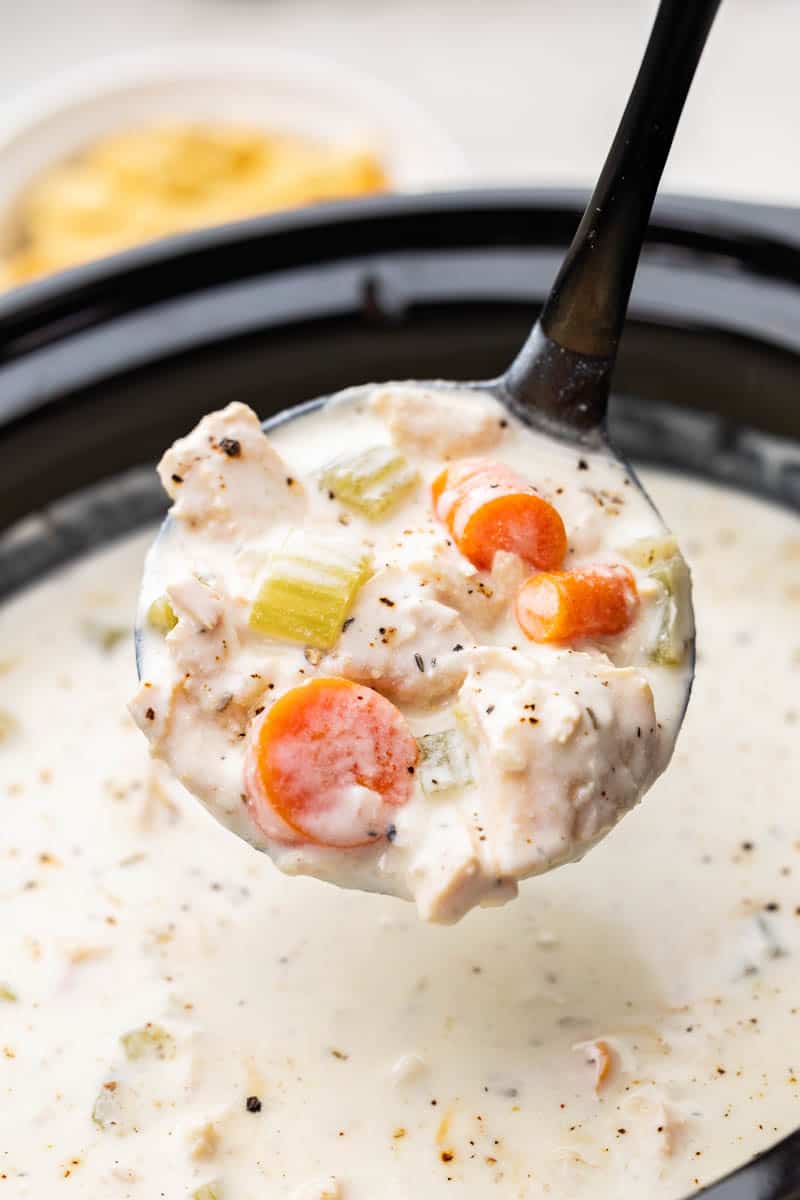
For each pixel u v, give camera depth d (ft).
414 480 1.38
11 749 1.63
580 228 1.35
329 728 1.26
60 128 2.49
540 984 1.45
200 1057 1.42
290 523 1.36
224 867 1.52
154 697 1.29
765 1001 1.44
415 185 2.44
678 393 1.78
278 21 2.98
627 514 1.38
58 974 1.47
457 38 2.96
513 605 1.33
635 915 1.49
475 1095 1.39
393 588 1.32
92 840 1.55
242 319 1.76
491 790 1.26
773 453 1.77
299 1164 1.37
